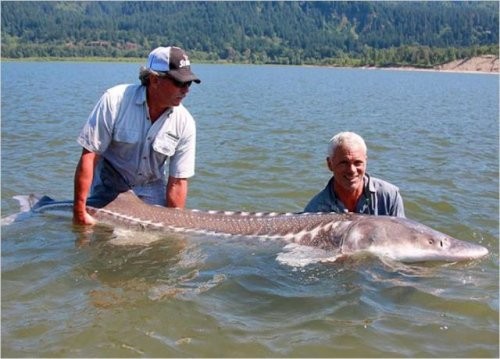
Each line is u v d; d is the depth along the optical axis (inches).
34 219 142.9
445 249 123.4
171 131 136.3
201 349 91.5
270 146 258.7
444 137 310.2
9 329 95.4
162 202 145.0
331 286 112.0
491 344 93.7
